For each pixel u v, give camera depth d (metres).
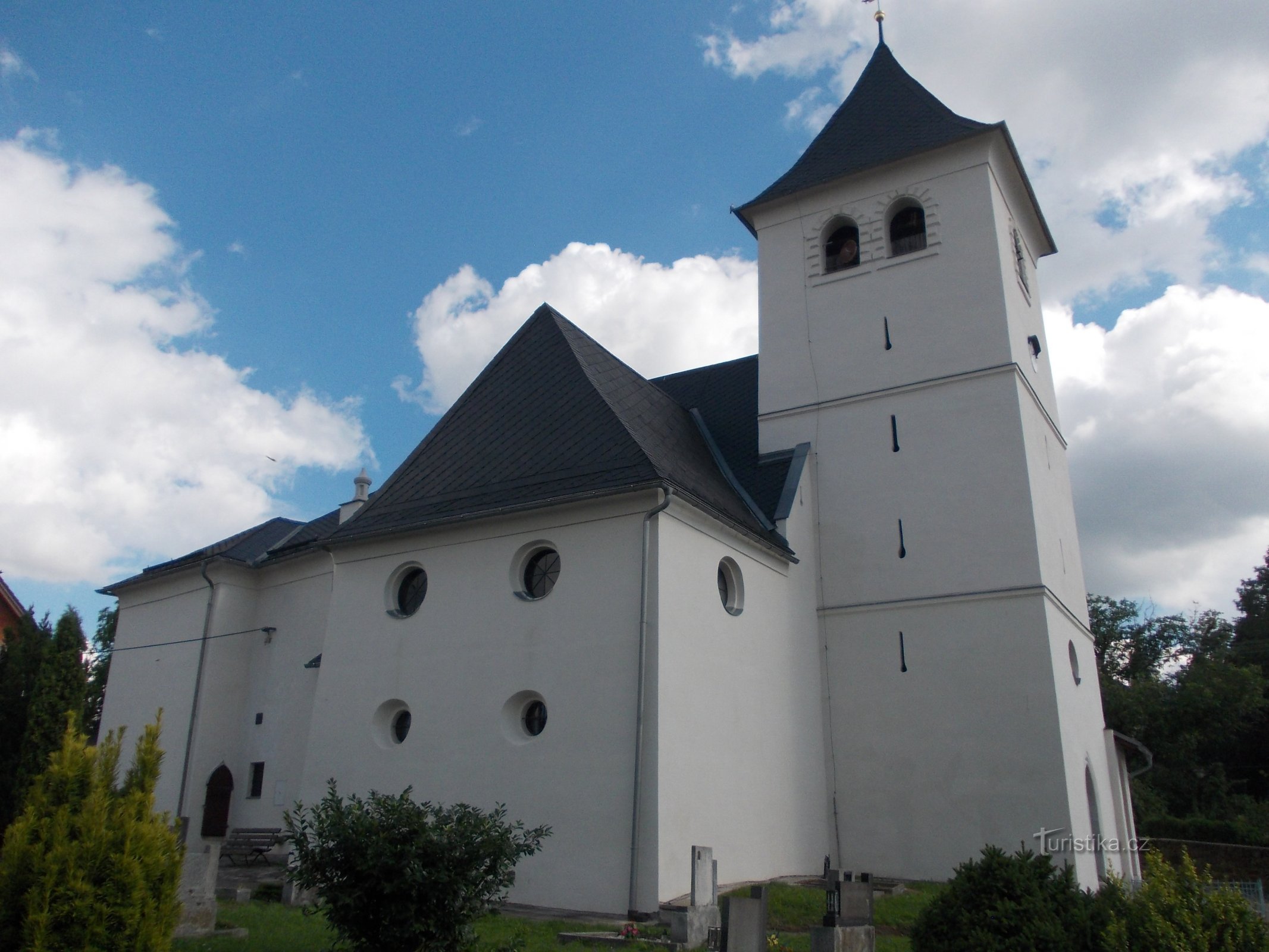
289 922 14.16
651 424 22.91
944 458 24.22
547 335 23.77
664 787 16.41
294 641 26.09
